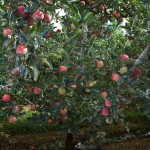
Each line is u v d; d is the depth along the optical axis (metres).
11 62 3.09
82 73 3.59
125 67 3.42
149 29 3.75
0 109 3.89
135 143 7.31
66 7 3.30
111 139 7.49
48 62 2.80
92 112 4.13
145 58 3.49
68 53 3.38
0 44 3.15
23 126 8.37
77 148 6.63
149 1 4.00
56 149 6.92
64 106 4.12
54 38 3.47
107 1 5.36
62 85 3.70
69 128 4.62
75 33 3.34
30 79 3.50
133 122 8.89
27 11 2.76
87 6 5.25
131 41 3.90
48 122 4.51
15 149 7.20
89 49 3.41
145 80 3.90
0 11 2.79
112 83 3.56
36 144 7.46
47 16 3.00
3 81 3.62
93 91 3.58
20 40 2.67
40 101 4.17
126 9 5.31
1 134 8.04
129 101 3.71
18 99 3.97
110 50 3.52
